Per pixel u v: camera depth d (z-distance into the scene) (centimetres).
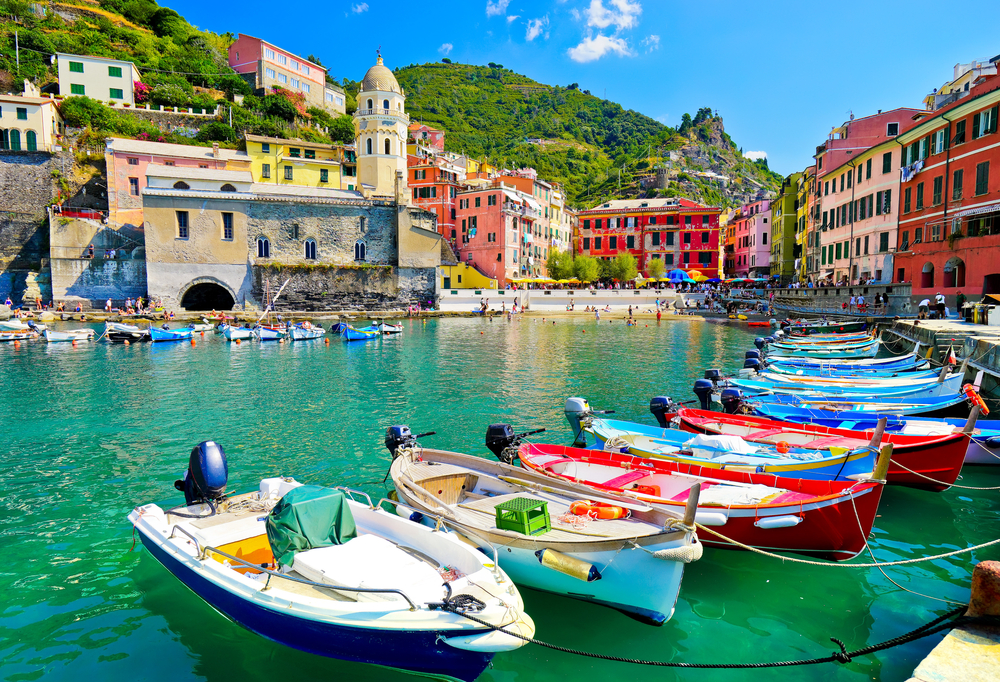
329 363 3108
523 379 2583
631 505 854
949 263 3659
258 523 886
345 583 706
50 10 8425
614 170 16962
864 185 4803
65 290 5409
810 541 913
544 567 788
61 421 1869
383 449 1573
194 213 5662
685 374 2684
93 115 7031
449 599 650
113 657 727
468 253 8050
